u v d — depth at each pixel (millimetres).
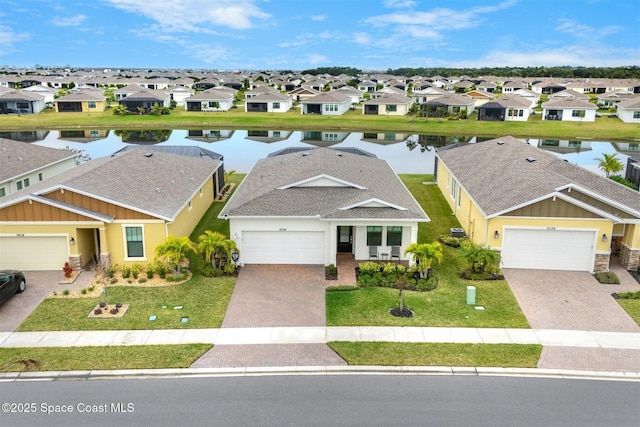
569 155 63344
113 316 20484
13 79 152875
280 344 18438
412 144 72750
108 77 175000
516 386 15922
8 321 20016
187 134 81188
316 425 13922
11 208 23969
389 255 26422
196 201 32281
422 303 21797
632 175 39125
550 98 115938
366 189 28031
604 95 116938
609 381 16281
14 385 15914
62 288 23047
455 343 18516
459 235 29969
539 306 21516
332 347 18172
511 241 25188
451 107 98438
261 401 15055
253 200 26484
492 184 29344
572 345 18438
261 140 75625
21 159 36594
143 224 24391
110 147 67875
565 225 24562
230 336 19016
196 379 16250
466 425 13992
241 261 25891
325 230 25531
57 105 100500
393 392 15547
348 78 181000
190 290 23016
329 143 73562
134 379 16250
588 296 22438
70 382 16078
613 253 27172
